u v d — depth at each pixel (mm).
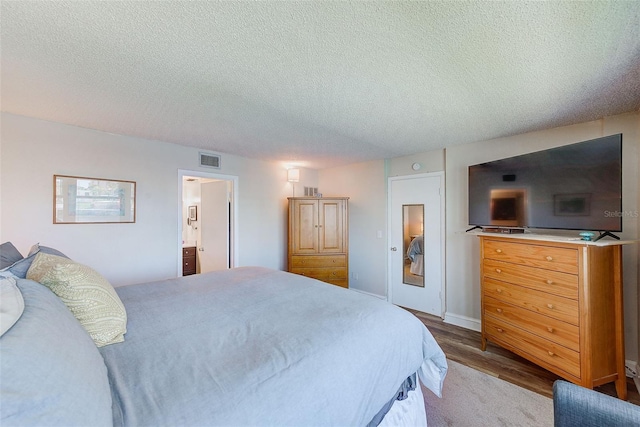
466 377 2109
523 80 1643
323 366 1029
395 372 1281
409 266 3795
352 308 1557
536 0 1027
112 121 2395
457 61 1445
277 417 821
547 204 2201
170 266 3154
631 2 1029
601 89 1754
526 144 2695
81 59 1425
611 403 956
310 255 4156
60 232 2459
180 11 1082
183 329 1287
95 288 1160
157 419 716
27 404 531
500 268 2389
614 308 1879
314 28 1191
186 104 2021
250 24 1165
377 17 1119
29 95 1868
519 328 2205
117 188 2779
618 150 1802
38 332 695
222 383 872
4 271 1107
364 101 1963
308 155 3801
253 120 2363
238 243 3857
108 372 913
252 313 1492
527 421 1644
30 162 2318
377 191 4133
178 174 3234
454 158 3264
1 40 1250
